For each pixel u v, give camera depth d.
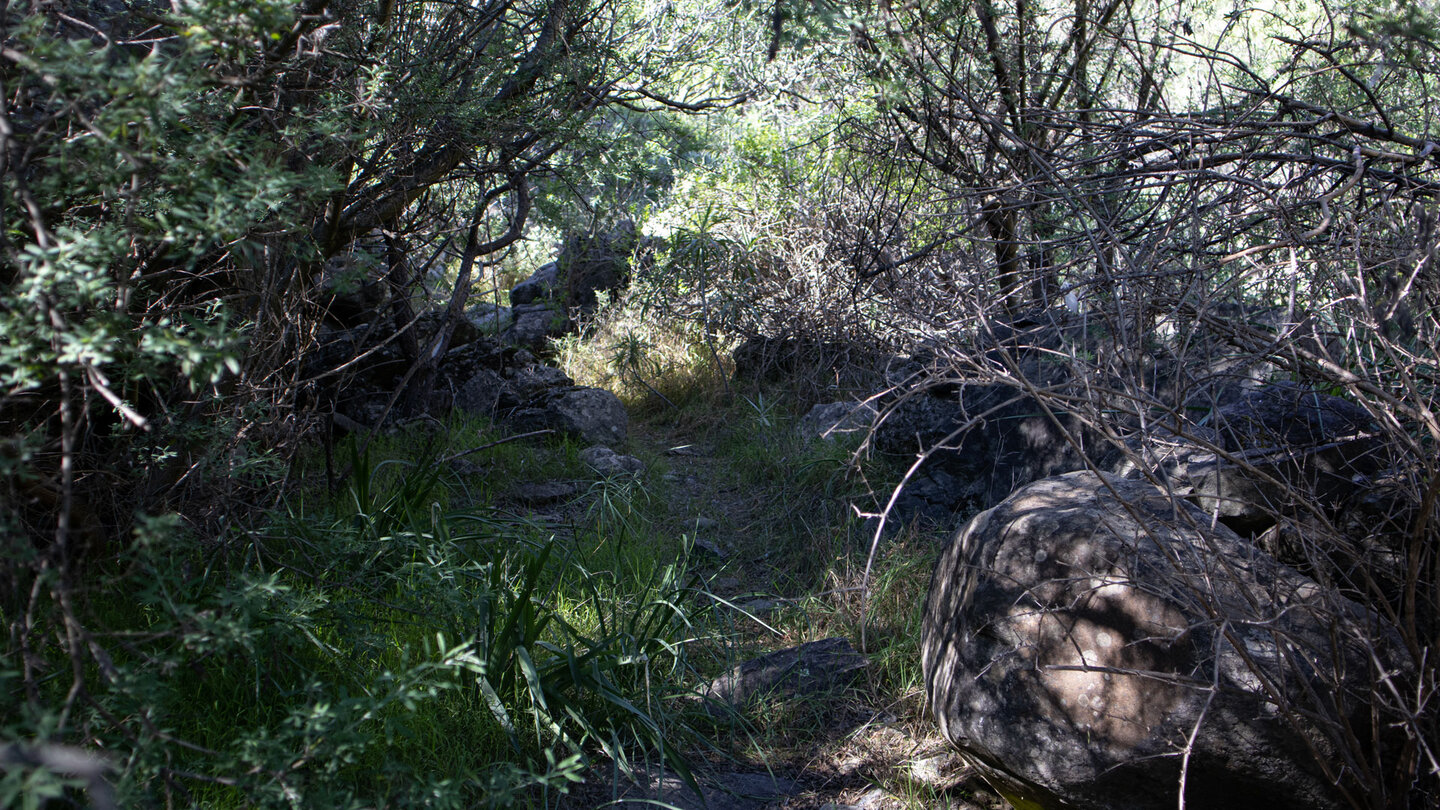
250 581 2.04
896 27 3.51
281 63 2.17
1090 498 2.92
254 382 3.43
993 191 3.13
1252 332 2.26
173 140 1.87
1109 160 2.95
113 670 1.70
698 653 3.89
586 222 8.04
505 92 4.44
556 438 6.72
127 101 1.60
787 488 5.69
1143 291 2.45
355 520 3.97
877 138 4.57
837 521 5.20
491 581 3.66
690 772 3.01
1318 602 2.44
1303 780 2.35
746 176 8.36
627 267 9.65
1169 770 2.42
